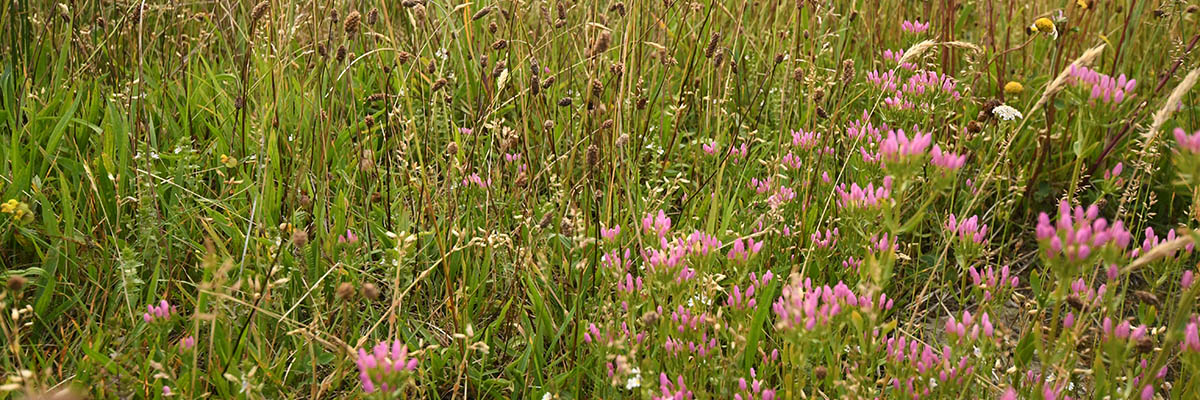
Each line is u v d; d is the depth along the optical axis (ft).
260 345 6.98
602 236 7.72
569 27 12.42
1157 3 12.94
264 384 6.88
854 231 8.02
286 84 10.43
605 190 9.40
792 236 8.93
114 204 9.02
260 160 8.44
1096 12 12.94
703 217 9.48
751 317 7.45
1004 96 11.47
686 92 11.03
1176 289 9.45
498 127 9.51
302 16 10.92
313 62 11.35
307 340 6.78
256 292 6.79
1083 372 6.57
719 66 9.92
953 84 10.28
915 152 5.55
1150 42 11.89
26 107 9.95
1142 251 6.87
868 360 7.19
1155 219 10.75
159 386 6.66
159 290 8.34
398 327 7.57
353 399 7.25
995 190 10.34
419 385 7.70
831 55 12.78
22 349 7.52
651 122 11.07
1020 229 10.67
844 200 6.73
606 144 9.57
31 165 8.89
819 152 10.02
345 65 10.69
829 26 13.35
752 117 12.12
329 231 8.84
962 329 6.31
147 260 8.34
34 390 6.30
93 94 10.19
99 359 6.59
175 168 9.39
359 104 11.24
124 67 11.61
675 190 9.84
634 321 7.22
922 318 9.21
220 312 6.79
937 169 5.64
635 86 10.48
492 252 8.39
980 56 11.53
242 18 12.37
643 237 7.70
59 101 10.17
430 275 8.78
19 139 9.61
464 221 9.10
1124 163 10.64
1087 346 8.17
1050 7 13.43
